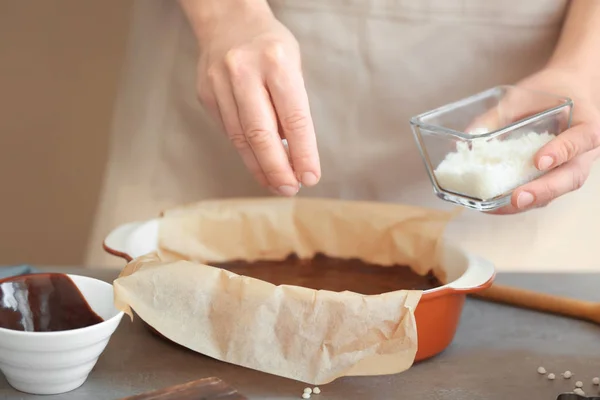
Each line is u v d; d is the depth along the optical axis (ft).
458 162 2.90
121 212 3.83
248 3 3.11
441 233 3.23
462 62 3.60
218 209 3.38
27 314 2.69
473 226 3.79
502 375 2.77
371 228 3.36
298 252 3.43
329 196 3.75
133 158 3.81
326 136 3.67
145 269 2.69
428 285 3.19
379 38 3.57
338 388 2.68
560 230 3.84
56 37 5.92
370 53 3.58
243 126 2.85
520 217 3.80
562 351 2.90
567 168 2.92
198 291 2.68
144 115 3.77
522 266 3.85
